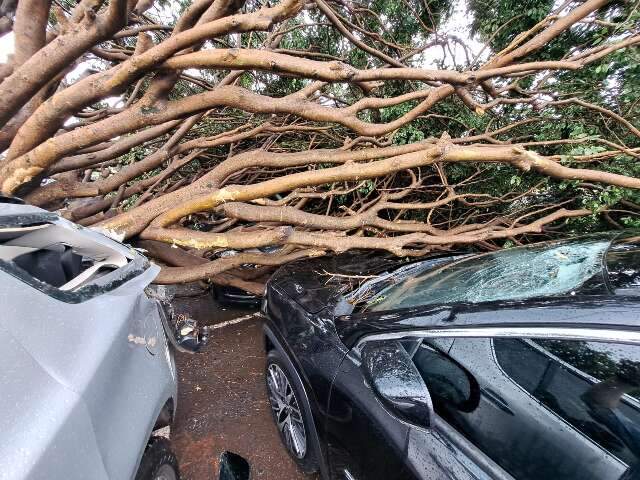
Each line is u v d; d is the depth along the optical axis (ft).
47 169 7.14
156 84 5.65
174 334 6.06
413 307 5.32
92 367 3.05
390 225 9.89
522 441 3.81
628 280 3.82
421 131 13.50
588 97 10.96
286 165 8.00
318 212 16.44
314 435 5.92
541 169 5.80
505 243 11.75
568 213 10.48
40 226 4.71
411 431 4.33
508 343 4.04
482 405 4.15
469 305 4.54
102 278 4.28
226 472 4.97
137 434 3.64
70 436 2.60
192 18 5.56
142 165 9.41
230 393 8.68
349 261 9.55
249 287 11.53
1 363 2.52
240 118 14.64
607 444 3.37
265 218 7.93
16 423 2.36
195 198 7.73
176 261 10.39
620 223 11.53
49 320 2.99
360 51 15.03
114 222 8.21
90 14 4.96
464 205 14.37
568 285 4.17
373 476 4.63
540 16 12.00
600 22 9.46
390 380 4.21
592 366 3.46
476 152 5.63
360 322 5.69
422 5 14.57
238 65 4.93
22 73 5.59
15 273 3.05
